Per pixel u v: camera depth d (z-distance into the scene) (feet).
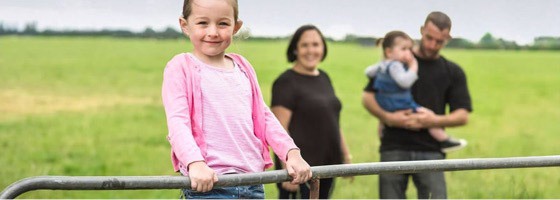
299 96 22.08
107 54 108.47
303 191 22.35
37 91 77.92
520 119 71.77
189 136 12.00
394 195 23.03
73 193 32.50
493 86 92.89
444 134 23.11
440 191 22.97
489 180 36.45
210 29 12.63
